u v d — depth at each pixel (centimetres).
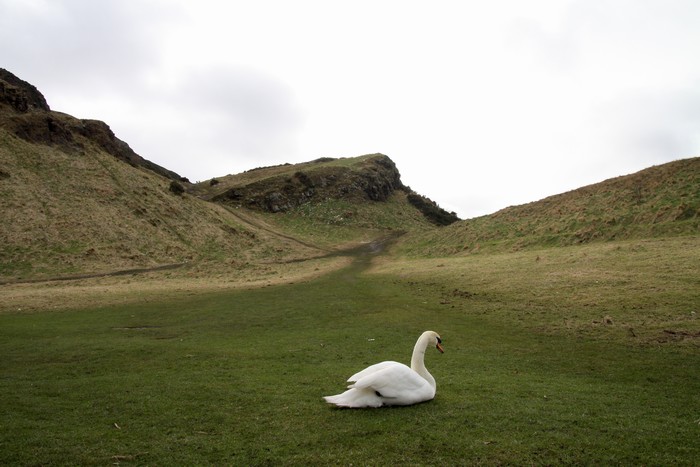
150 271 4491
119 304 2648
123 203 6081
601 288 2167
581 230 3856
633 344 1405
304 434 697
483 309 2130
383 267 4666
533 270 2883
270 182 10469
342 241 8044
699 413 830
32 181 5700
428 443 660
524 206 5659
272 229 8250
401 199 12531
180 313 2338
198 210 7262
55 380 1084
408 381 817
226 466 594
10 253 4344
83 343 1576
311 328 1888
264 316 2205
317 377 1090
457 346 1496
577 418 784
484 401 873
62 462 612
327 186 10969
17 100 7438
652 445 671
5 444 670
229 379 1069
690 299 1786
